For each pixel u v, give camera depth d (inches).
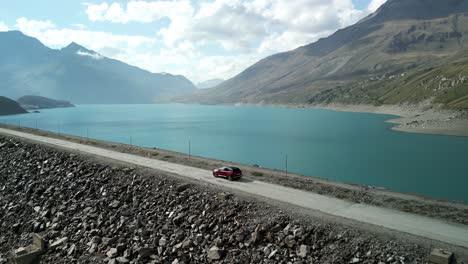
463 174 2677.2
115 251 1168.8
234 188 1441.9
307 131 5890.8
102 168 1941.4
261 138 5007.4
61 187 1823.3
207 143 4503.0
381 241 932.6
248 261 994.1
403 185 2347.4
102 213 1450.5
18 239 1460.4
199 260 1050.7
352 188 1465.3
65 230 1411.2
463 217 1080.8
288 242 1003.9
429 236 944.9
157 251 1128.8
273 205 1209.4
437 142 4370.1
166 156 2220.7
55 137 3228.3
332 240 978.7
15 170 2272.4
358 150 3865.7
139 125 7549.2
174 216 1291.8
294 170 2829.7
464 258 828.0
